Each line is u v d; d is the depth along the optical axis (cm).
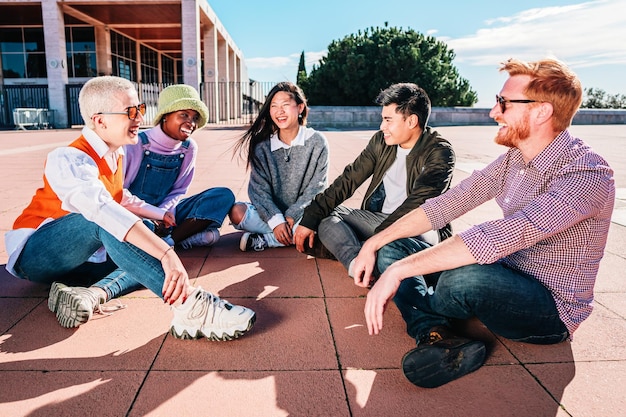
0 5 1964
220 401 171
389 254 221
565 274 185
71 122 2053
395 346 212
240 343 213
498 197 215
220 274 300
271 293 271
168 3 1967
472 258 169
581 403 172
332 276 299
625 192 570
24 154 980
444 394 177
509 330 193
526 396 176
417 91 263
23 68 2348
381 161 292
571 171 173
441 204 215
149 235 200
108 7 2034
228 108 2617
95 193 201
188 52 1980
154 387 179
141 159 309
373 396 176
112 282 245
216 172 742
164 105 298
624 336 221
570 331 196
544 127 179
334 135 1633
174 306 209
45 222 228
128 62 2684
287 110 329
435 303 196
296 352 206
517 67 177
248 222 350
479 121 2361
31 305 249
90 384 180
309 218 304
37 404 167
